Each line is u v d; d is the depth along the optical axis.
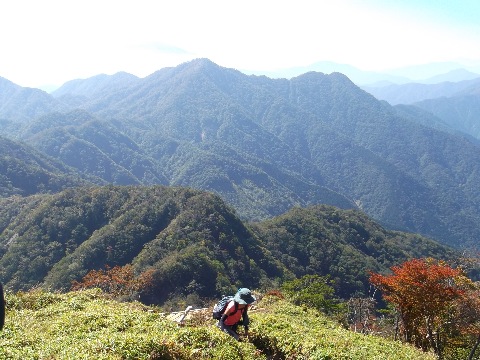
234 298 9.27
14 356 7.11
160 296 50.81
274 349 10.15
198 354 7.84
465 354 22.31
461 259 55.38
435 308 18.42
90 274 39.31
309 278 39.72
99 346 7.33
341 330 13.84
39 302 13.02
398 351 11.39
